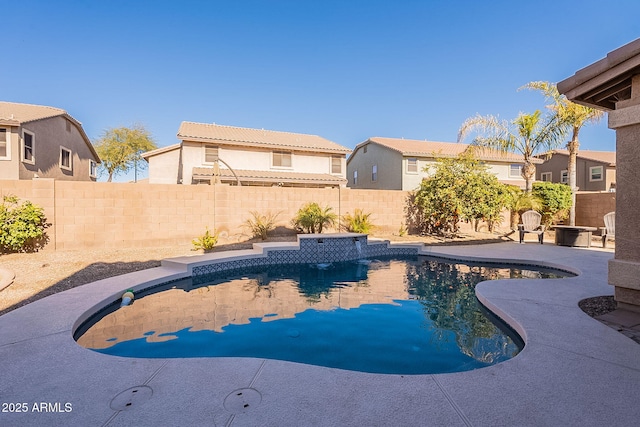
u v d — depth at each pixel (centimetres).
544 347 363
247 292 723
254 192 1293
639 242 463
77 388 288
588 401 264
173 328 511
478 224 1691
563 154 3131
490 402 264
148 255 979
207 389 285
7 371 318
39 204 985
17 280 677
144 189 1119
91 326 508
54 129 1966
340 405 261
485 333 486
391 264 1030
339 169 2509
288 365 330
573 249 1151
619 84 512
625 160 473
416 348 443
